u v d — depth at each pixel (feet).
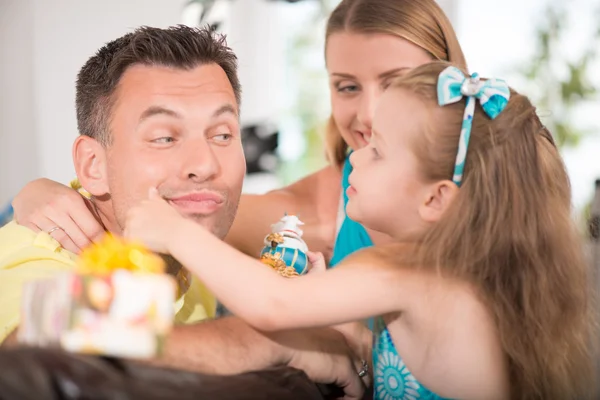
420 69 4.65
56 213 4.80
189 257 3.99
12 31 10.03
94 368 2.80
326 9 11.23
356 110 6.48
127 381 2.88
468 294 4.13
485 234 4.21
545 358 4.22
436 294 4.10
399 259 4.15
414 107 4.46
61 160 10.19
